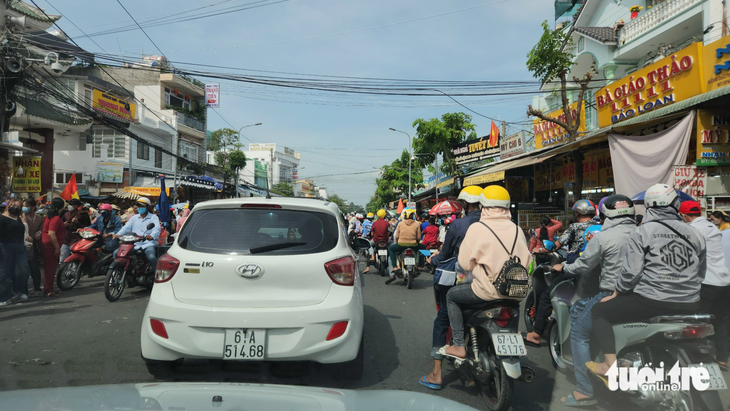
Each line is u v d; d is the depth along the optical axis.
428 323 6.05
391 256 9.55
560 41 12.04
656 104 9.65
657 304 3.17
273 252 3.53
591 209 4.84
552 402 3.60
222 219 3.72
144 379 3.76
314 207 3.85
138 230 7.90
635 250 3.22
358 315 3.64
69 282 8.12
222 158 38.50
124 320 5.89
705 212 7.22
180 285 3.45
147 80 31.80
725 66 7.95
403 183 42.88
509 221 3.52
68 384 3.64
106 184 24.50
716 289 4.47
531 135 18.86
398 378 4.02
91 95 23.27
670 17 13.86
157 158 29.16
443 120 26.97
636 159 8.20
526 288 3.26
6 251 6.95
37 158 14.42
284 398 1.80
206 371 3.96
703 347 2.98
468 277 3.68
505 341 3.24
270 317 3.34
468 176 18.53
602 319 3.36
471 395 3.68
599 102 11.80
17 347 4.70
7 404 1.57
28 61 11.16
